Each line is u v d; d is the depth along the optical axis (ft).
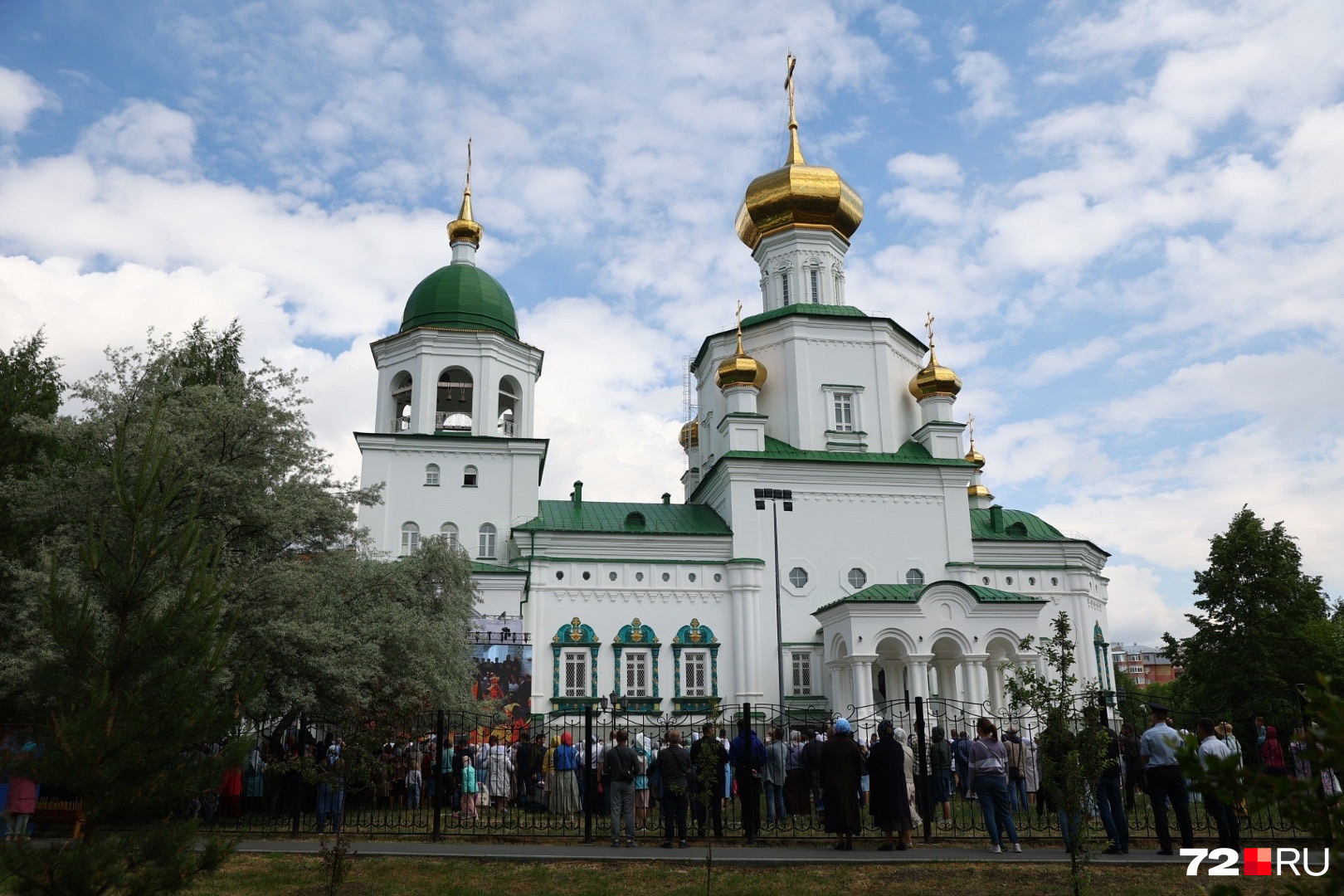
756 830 65.46
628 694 151.23
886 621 139.95
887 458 165.37
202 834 65.31
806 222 184.24
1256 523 168.35
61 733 36.17
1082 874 47.57
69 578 71.05
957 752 79.97
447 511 156.15
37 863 33.81
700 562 157.99
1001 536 174.60
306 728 72.54
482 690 129.39
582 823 76.84
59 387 120.47
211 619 40.70
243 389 91.40
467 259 177.27
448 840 66.44
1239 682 160.86
